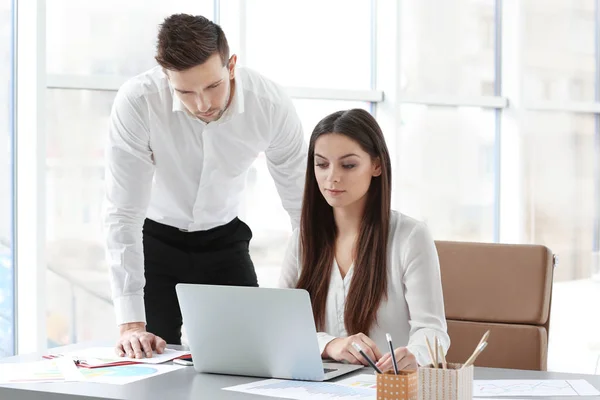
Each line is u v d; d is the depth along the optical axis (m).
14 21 3.72
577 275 5.81
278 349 2.00
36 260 3.70
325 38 4.77
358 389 1.90
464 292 2.74
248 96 2.84
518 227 5.46
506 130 5.47
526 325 2.66
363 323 2.32
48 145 3.91
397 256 2.35
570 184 5.79
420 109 5.20
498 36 5.46
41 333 3.73
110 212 2.71
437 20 5.23
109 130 2.76
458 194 5.38
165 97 2.73
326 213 2.44
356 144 2.29
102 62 4.04
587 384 1.96
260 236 4.61
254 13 4.54
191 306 2.08
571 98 5.77
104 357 2.30
